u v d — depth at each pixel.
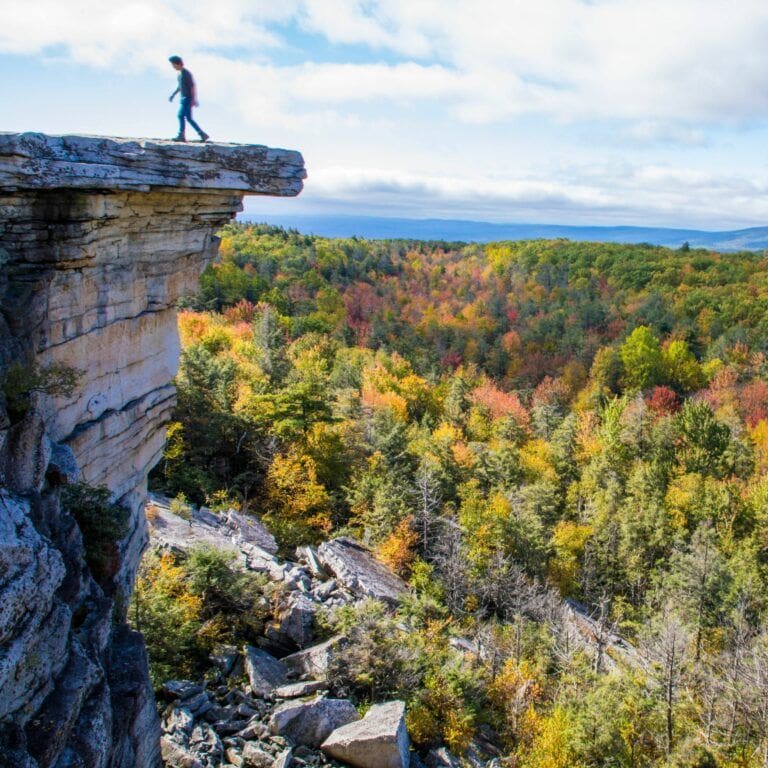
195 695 17.08
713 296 137.62
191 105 13.52
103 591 12.16
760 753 24.22
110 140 11.27
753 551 44.47
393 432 49.25
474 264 198.38
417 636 23.09
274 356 61.19
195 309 98.81
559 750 21.25
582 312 130.88
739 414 86.62
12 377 10.22
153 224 13.38
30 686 8.08
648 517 45.84
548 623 32.47
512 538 41.69
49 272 11.70
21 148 10.19
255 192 13.16
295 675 19.64
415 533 37.53
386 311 133.75
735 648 32.34
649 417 67.94
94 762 8.55
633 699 24.38
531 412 86.12
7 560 8.02
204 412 40.78
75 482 12.30
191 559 22.45
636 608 43.00
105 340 13.60
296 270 152.12
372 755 15.57
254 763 15.10
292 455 40.34
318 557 30.44
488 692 24.03
